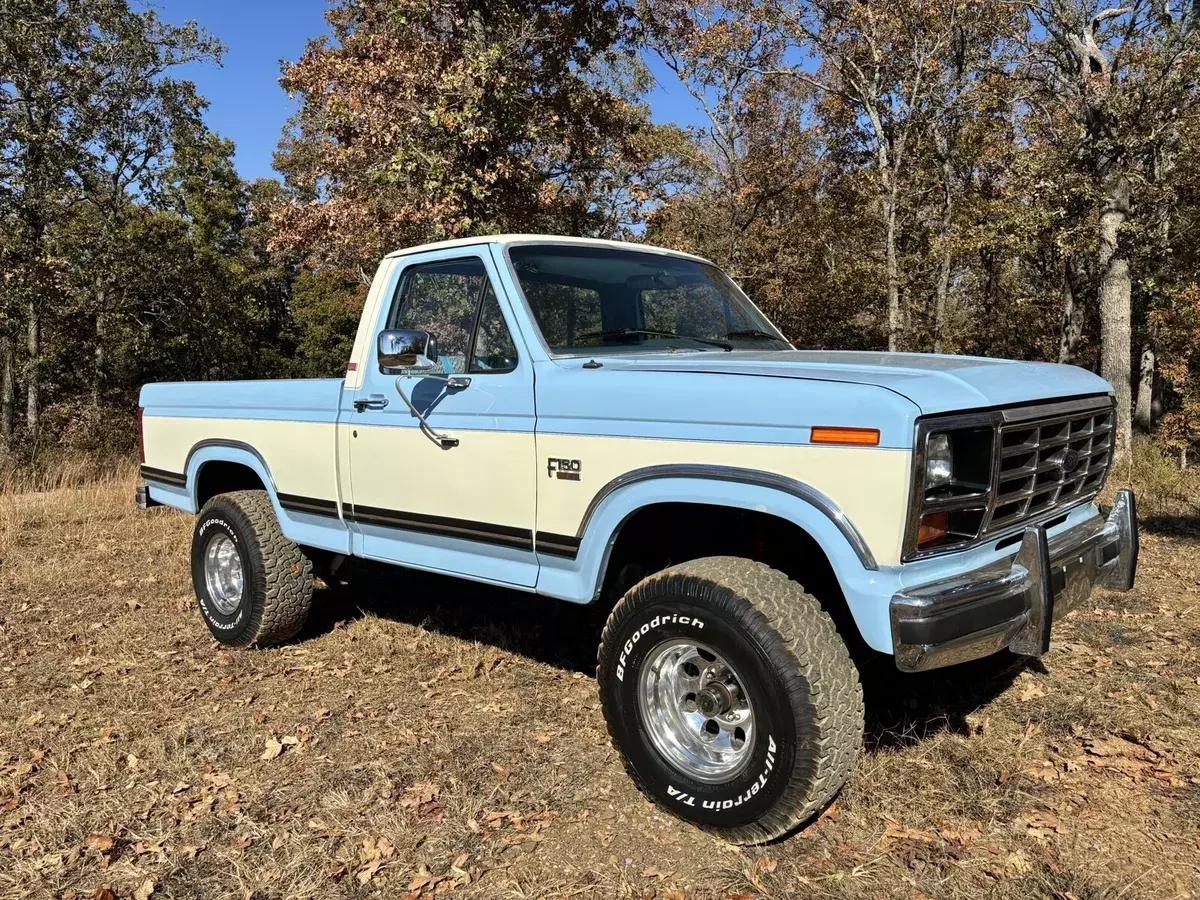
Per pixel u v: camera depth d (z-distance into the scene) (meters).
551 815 3.19
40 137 19.16
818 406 2.73
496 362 3.72
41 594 6.36
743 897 2.66
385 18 13.69
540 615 5.42
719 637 2.87
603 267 4.06
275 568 4.85
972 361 3.36
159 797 3.40
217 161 32.75
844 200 25.77
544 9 13.10
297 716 4.12
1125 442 12.59
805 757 2.73
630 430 3.16
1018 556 2.93
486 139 11.24
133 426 21.61
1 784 3.52
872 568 2.64
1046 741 3.61
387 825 3.15
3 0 18.67
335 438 4.38
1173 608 5.18
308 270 34.62
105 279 22.58
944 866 2.79
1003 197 16.34
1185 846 2.86
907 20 19.73
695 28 18.39
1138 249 13.95
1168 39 12.77
